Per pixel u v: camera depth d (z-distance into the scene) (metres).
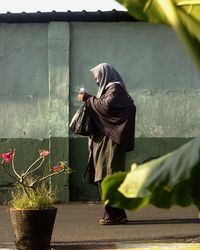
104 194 4.13
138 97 16.34
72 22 16.33
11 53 16.38
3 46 16.38
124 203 4.16
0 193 16.23
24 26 16.38
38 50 16.38
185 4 4.14
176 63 16.34
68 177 16.08
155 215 13.37
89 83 16.33
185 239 10.70
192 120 16.36
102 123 11.83
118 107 11.80
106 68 12.07
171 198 4.12
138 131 16.33
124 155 11.90
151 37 16.33
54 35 16.33
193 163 3.46
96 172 11.87
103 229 11.62
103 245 10.30
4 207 15.40
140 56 16.34
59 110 16.28
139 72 16.33
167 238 10.74
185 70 16.36
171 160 3.59
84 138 16.28
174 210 14.15
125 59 16.34
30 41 16.38
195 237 10.80
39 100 16.34
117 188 4.09
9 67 16.38
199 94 16.36
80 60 16.34
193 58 3.61
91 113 11.85
